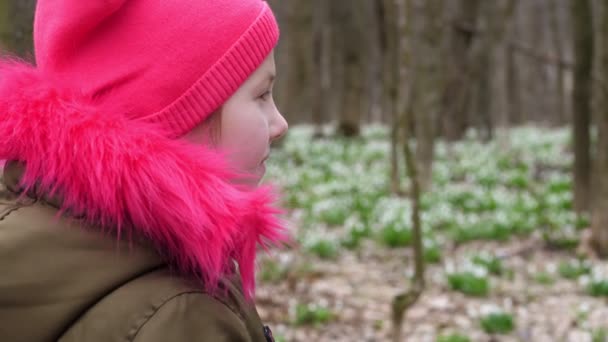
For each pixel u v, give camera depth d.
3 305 0.92
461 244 9.31
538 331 6.04
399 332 4.57
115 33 1.09
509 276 7.64
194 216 0.97
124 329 0.92
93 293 0.94
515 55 26.02
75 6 1.06
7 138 1.02
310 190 13.02
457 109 17.92
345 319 6.27
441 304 6.76
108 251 0.97
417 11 12.19
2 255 0.93
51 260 0.94
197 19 1.09
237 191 1.05
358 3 21.25
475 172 14.66
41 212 0.98
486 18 17.16
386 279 7.58
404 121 4.47
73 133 0.98
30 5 3.37
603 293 6.93
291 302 6.51
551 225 9.39
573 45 9.66
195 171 1.01
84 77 1.09
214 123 1.14
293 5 20.58
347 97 21.44
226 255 1.10
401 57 4.55
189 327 0.94
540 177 14.16
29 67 1.12
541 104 30.45
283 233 1.16
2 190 1.07
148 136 1.00
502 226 9.59
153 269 1.00
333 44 22.11
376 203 11.62
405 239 8.94
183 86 1.08
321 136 21.28
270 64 1.19
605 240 8.36
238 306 1.08
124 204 0.98
